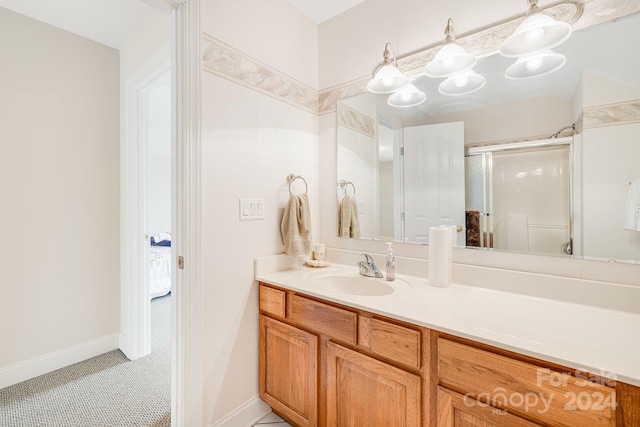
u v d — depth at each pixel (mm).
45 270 1902
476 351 852
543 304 1101
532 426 764
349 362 1149
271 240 1590
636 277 1026
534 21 1018
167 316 2848
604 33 1080
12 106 1775
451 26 1255
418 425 969
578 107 1132
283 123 1651
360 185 1722
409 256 1548
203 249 1267
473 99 1365
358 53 1711
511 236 1273
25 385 1758
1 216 1745
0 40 1737
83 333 2062
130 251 2070
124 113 2145
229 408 1381
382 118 1635
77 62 2025
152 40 1787
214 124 1309
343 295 1203
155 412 1544
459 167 1409
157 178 5051
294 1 1679
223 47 1342
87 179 2074
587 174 1117
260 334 1506
